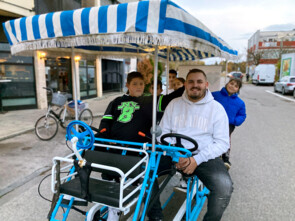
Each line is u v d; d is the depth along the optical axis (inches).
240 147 204.5
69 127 71.7
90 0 444.1
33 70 356.8
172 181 129.4
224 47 105.6
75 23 71.0
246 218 105.4
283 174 149.9
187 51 166.7
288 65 838.5
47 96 383.9
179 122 91.0
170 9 60.3
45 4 357.1
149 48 164.7
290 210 111.2
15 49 87.0
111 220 72.9
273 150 196.5
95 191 68.8
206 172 83.0
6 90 341.1
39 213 107.7
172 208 111.7
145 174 71.4
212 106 87.9
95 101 479.8
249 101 520.4
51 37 76.2
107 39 67.0
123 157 75.2
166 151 76.3
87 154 79.4
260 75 1002.1
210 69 220.1
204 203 117.9
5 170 151.1
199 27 70.4
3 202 116.1
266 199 120.8
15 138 219.5
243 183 137.9
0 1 287.1
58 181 70.3
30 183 135.4
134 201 67.0
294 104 477.7
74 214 107.7
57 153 182.5
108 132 90.0
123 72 681.6
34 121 279.4
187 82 87.4
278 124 295.9
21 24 82.3
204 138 87.0
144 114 86.4
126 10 63.3
